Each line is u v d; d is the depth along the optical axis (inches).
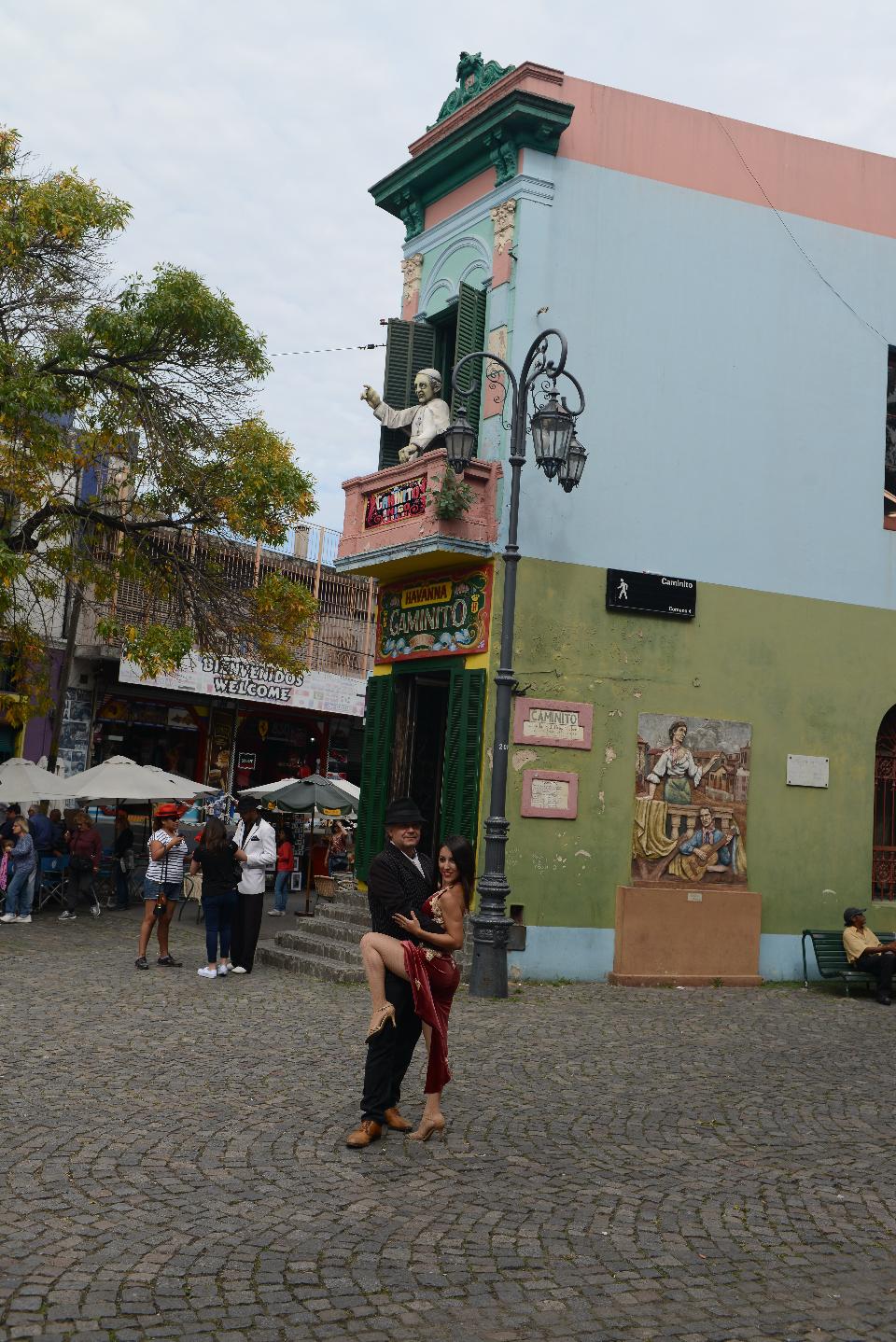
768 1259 209.5
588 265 567.2
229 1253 199.6
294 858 975.0
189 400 712.4
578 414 499.2
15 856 687.1
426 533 542.3
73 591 906.1
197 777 1117.1
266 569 1120.2
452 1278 194.4
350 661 1224.2
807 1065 375.9
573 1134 283.1
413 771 615.8
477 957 483.8
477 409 571.8
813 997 537.6
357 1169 248.2
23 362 627.5
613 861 550.0
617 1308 185.8
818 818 597.6
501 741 497.0
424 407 597.9
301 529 1187.3
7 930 638.5
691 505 581.3
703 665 577.3
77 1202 220.2
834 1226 227.5
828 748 603.8
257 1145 261.7
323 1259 199.3
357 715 1216.8
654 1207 233.5
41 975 476.1
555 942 535.5
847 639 614.2
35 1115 276.1
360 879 613.3
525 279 553.9
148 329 678.5
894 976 560.1
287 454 725.9
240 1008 423.2
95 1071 319.6
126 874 797.9
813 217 624.4
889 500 647.8
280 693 1133.1
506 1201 232.7
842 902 598.5
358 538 596.4
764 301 608.1
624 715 557.9
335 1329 173.6
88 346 676.7
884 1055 397.7
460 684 555.5
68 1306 175.9
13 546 709.3
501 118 553.0
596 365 565.0
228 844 498.6
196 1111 286.0
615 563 562.3
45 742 984.9
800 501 608.7
